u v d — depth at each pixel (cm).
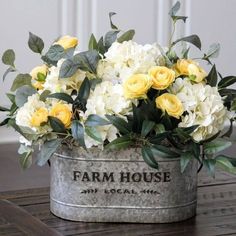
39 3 414
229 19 472
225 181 198
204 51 466
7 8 406
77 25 426
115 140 146
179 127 148
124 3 436
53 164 159
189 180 157
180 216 158
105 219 156
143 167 152
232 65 479
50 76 154
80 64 151
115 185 153
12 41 411
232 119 165
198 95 150
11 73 411
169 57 161
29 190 190
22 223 157
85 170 153
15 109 163
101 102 148
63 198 158
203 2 461
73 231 151
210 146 151
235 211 167
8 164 369
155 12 446
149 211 155
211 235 149
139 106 150
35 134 151
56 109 150
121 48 154
